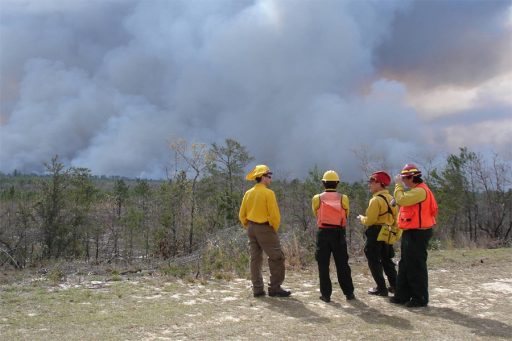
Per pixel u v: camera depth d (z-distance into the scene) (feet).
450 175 70.59
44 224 54.24
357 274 28.86
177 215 44.42
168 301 21.31
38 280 24.98
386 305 21.16
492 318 19.17
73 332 16.38
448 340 16.24
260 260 23.03
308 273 29.19
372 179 23.09
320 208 22.39
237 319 18.56
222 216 47.11
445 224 67.87
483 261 33.63
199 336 16.30
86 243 54.24
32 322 17.52
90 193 57.82
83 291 22.72
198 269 27.37
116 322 17.70
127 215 49.73
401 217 21.22
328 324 17.95
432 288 25.18
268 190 22.74
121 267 29.12
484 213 72.28
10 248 48.16
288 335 16.57
